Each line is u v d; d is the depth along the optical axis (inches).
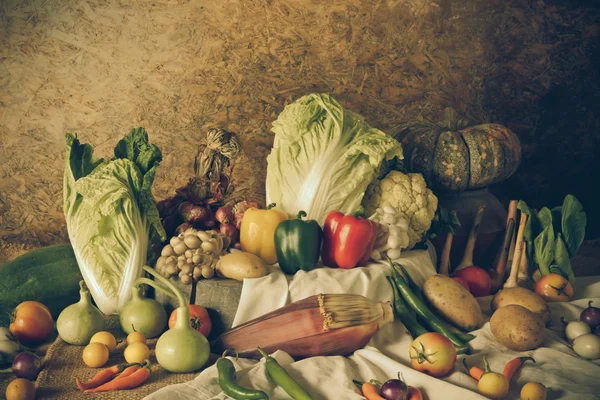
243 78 63.4
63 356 46.4
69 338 47.5
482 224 58.3
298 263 49.1
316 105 52.7
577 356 45.6
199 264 49.1
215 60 62.8
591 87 67.7
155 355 46.2
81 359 46.1
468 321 48.4
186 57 62.4
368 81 64.9
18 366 44.0
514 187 68.7
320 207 52.1
